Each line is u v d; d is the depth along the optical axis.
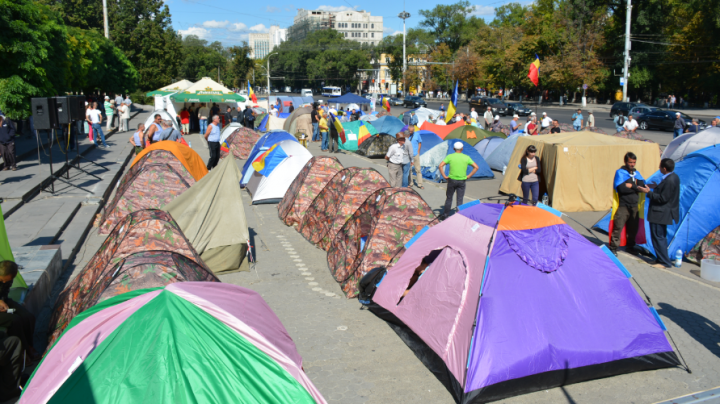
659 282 7.46
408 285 6.09
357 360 5.26
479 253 5.21
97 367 3.33
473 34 85.44
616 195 8.45
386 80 113.69
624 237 8.61
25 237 8.34
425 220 7.36
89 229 9.88
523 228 5.36
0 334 4.56
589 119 22.91
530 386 4.70
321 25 144.00
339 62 99.00
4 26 14.59
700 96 50.81
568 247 5.39
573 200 11.73
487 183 15.28
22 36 15.15
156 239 5.86
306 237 9.69
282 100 35.50
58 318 5.53
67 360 3.50
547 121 22.28
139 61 52.31
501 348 4.70
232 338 3.71
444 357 4.94
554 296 5.05
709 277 7.54
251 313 4.30
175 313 3.67
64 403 3.20
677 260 8.12
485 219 5.59
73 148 18.61
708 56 44.75
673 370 5.14
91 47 29.66
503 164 16.89
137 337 3.49
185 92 26.16
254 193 12.51
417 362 5.23
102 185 12.94
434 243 5.96
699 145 10.80
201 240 7.66
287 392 3.56
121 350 3.41
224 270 7.79
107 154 18.42
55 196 11.52
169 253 5.29
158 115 13.89
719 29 43.47
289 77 109.31
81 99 13.98
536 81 17.23
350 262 7.40
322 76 101.50
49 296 6.63
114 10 52.47
